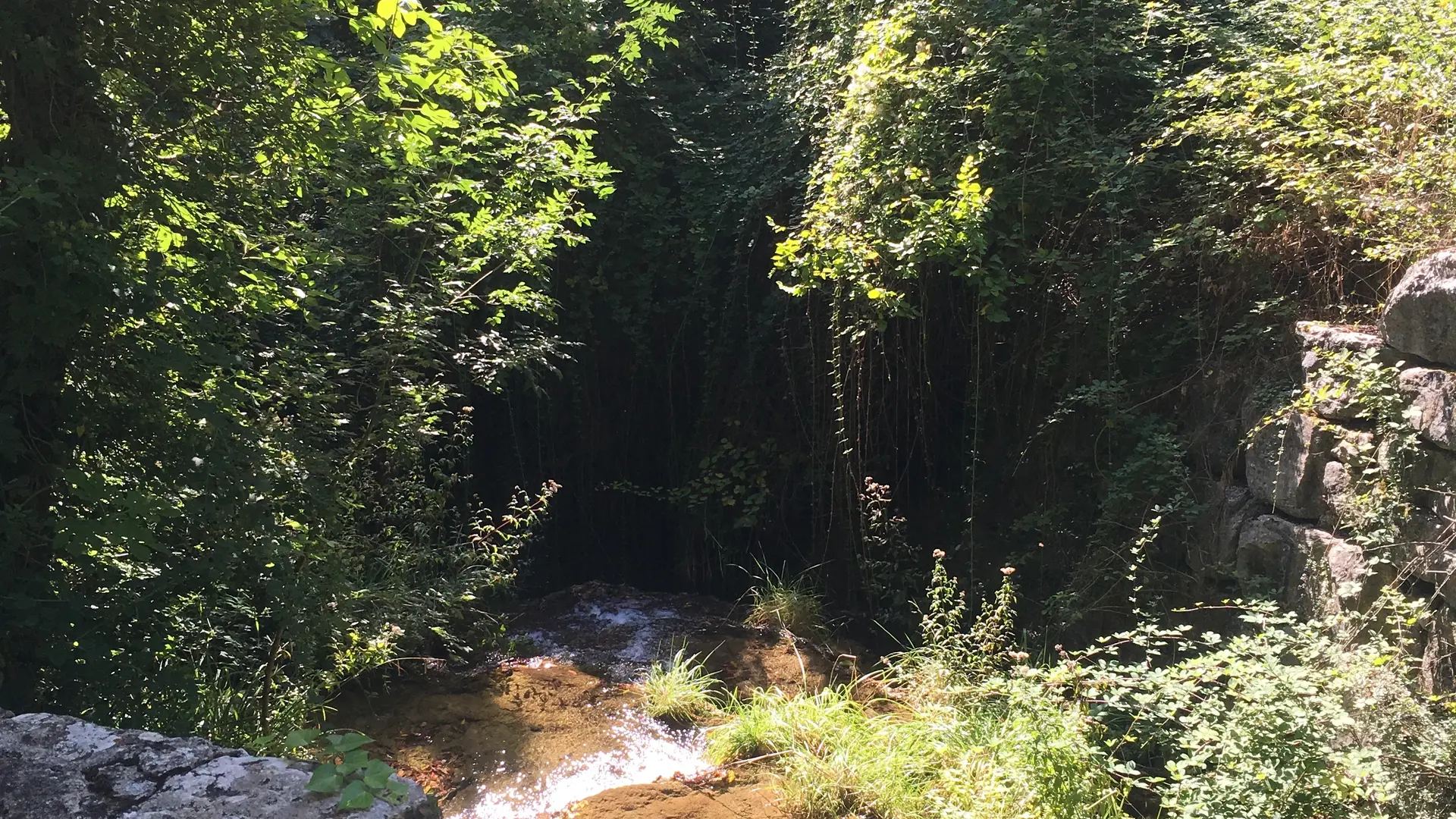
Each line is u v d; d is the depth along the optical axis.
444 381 6.25
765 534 6.73
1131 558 4.29
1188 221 4.42
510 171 4.93
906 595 5.62
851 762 3.65
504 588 5.54
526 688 4.84
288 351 3.84
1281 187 3.79
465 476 6.41
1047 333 4.94
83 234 2.56
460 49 3.93
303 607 3.30
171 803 1.51
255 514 2.91
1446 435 2.80
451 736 4.33
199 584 2.92
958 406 5.72
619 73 6.70
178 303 2.89
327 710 4.20
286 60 3.23
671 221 6.85
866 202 4.96
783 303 6.18
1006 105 4.84
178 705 2.90
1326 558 3.30
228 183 3.15
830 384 5.91
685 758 4.12
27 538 2.55
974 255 4.59
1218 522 3.97
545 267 5.21
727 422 6.59
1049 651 4.61
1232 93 4.21
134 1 2.82
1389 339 3.15
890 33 5.04
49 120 2.71
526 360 5.44
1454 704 2.53
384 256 5.34
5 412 2.55
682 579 7.09
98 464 2.87
